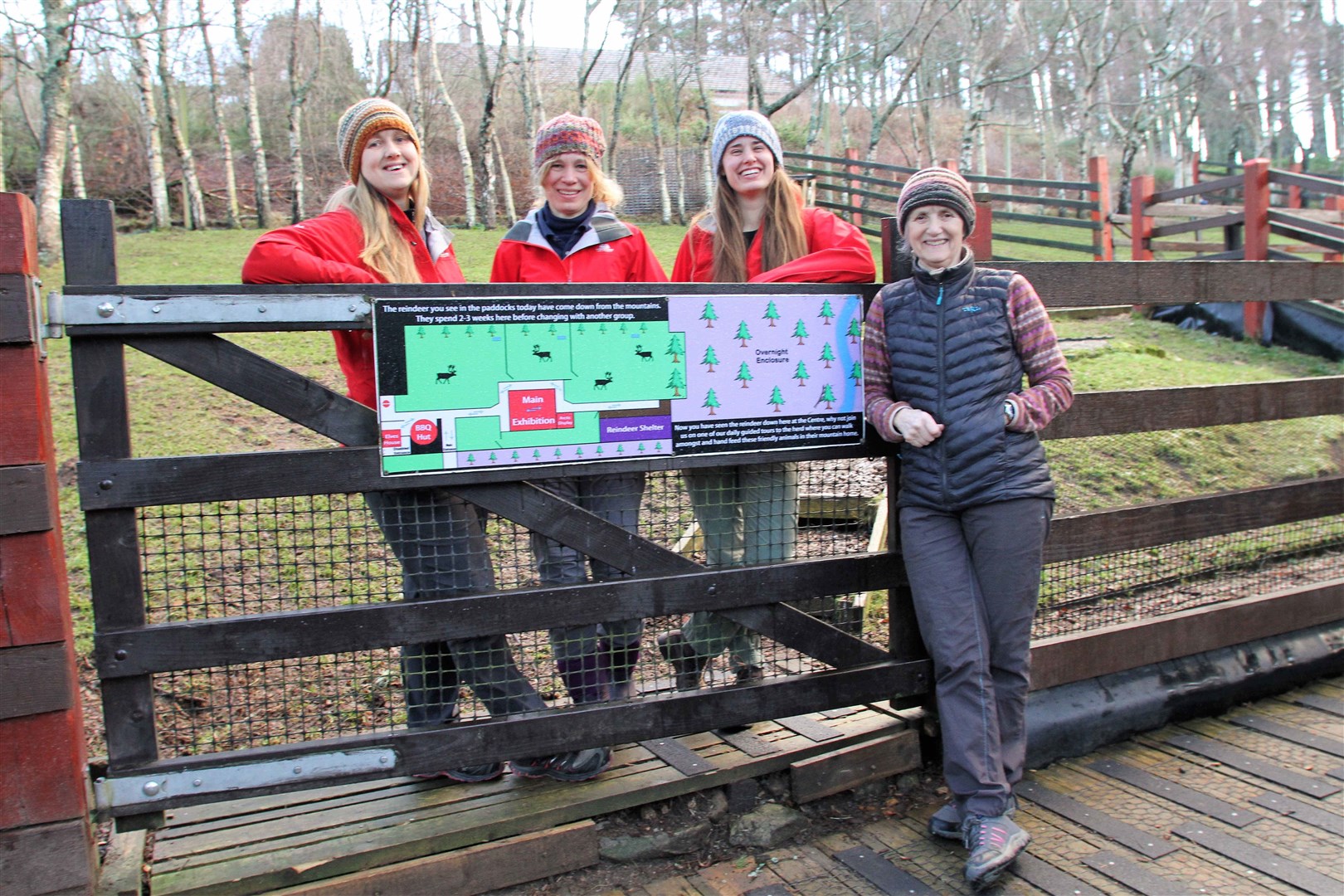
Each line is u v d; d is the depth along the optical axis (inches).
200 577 144.6
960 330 101.3
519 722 97.0
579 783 103.7
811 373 108.4
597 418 98.7
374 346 90.2
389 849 91.9
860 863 102.4
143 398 231.1
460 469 93.9
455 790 103.1
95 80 961.5
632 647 110.5
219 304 86.0
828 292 108.7
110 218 84.2
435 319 91.9
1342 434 252.8
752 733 116.5
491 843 95.7
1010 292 101.6
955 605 102.6
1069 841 105.3
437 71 843.4
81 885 84.1
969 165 894.4
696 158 1028.5
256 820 97.3
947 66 1228.5
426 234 110.8
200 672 130.3
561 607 98.1
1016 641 103.2
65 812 83.4
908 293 105.0
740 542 115.7
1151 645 132.1
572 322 96.8
